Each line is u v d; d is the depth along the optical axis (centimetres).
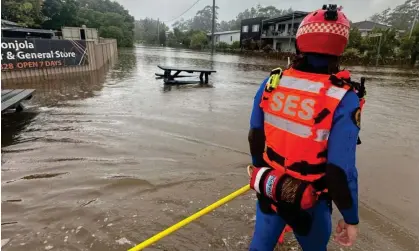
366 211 319
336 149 134
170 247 253
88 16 5719
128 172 390
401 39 3516
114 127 582
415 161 468
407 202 342
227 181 375
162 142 509
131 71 1605
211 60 2831
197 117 687
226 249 254
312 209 160
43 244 253
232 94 1017
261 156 179
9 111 678
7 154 438
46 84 1045
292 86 152
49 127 570
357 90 145
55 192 337
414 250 262
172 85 1170
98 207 309
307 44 147
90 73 1396
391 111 833
